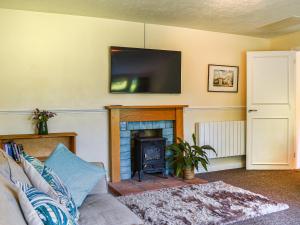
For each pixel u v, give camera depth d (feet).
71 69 12.93
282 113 16.29
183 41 15.29
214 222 8.73
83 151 13.32
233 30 15.76
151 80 14.35
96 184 7.10
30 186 4.60
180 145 14.26
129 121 13.89
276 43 17.57
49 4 11.29
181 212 9.52
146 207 10.03
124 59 13.70
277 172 15.65
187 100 15.60
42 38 12.36
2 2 10.98
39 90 12.39
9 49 11.84
